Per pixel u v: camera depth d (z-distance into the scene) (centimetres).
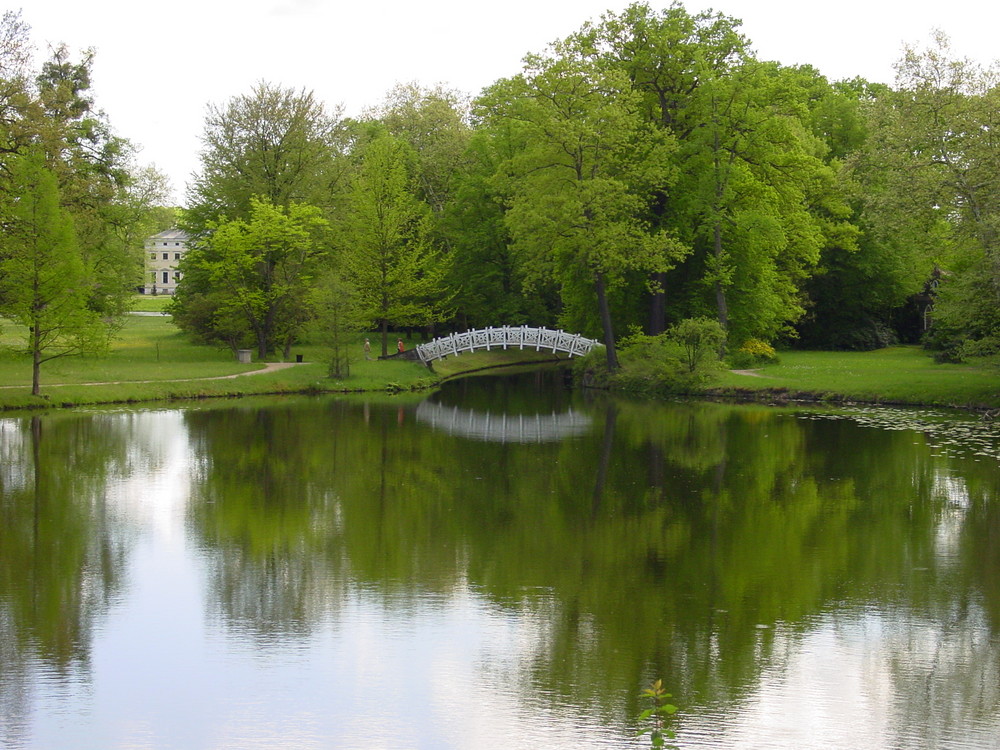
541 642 1300
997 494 2108
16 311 3238
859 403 3647
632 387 4175
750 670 1210
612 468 2433
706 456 2575
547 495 2138
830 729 1064
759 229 4031
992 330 3161
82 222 4184
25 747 1034
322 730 1070
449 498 2111
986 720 1084
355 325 4319
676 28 4031
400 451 2680
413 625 1362
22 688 1174
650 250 3862
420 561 1655
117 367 4300
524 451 2686
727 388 3925
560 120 3862
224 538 1789
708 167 4125
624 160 4012
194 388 3822
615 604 1442
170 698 1143
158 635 1329
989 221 2914
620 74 3828
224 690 1163
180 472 2361
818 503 2045
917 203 3128
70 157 4212
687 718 1088
